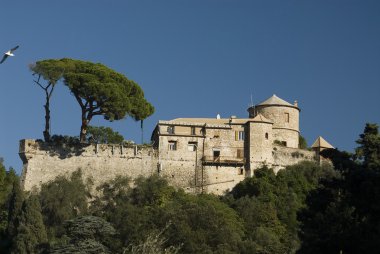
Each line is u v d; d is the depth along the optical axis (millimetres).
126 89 144875
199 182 140625
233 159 142000
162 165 140500
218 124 144250
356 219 74125
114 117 140500
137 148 140625
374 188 75000
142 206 131750
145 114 145375
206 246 109812
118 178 137625
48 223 125750
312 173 141625
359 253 71438
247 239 119500
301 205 134000
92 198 136000
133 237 109062
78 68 144125
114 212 125312
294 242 117375
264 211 129125
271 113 150750
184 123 143125
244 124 144250
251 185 136500
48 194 128875
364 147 83312
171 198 133750
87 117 141875
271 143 143875
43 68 140625
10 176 139000
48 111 141375
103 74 142875
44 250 112500
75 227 110938
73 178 136375
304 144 156000
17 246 113688
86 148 139250
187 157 141750
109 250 108000
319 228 74875
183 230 110750
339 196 78000
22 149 137125
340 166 79688
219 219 118812
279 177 138000
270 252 113375
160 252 73812
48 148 138125
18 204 120250
